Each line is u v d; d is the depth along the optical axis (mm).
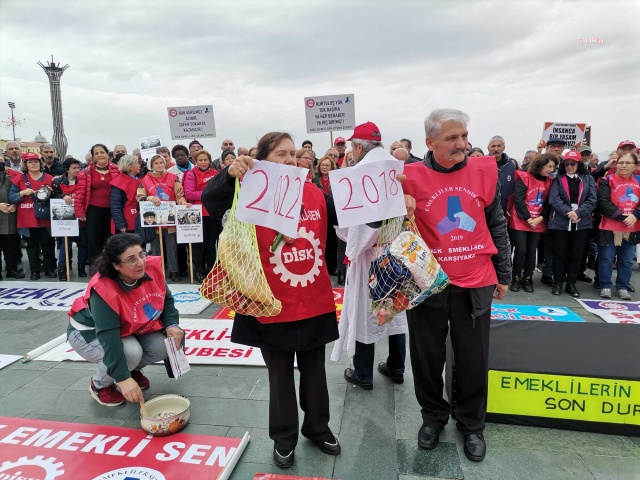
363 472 2275
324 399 2406
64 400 3047
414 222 2328
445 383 3084
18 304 5312
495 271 2455
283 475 2201
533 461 2348
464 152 2246
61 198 6543
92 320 2865
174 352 2930
